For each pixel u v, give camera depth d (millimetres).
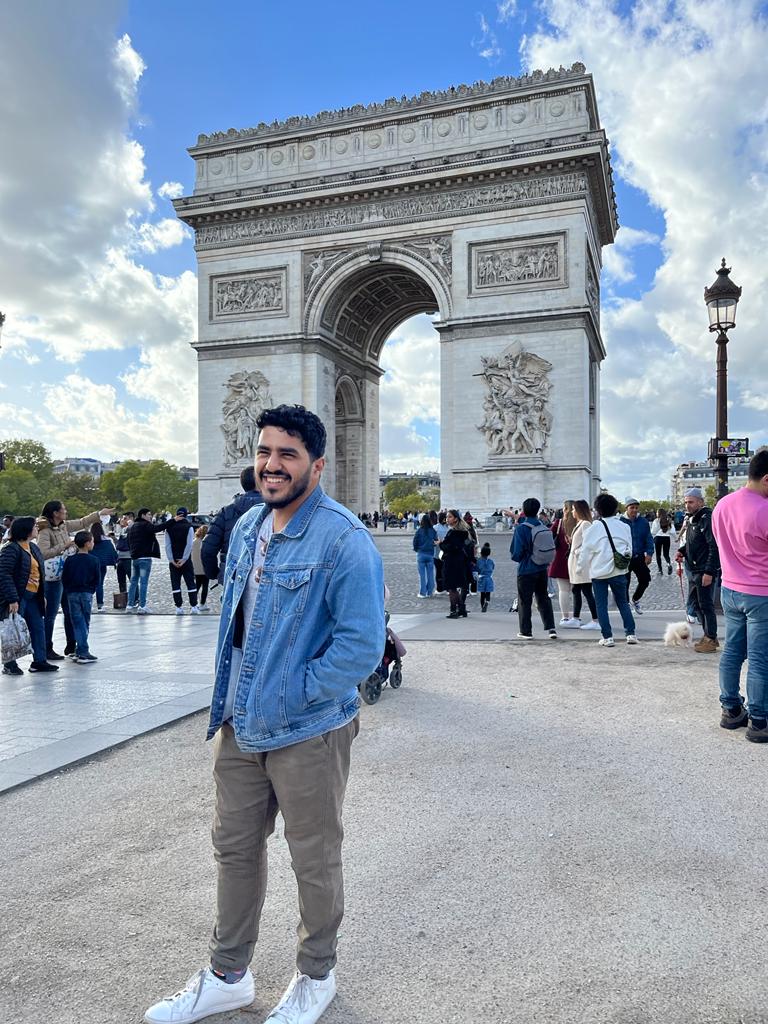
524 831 8047
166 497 199125
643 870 7109
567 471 61125
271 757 4984
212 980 5121
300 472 4957
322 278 69438
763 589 10836
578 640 20266
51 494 193375
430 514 32938
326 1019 5055
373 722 12461
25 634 17062
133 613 30078
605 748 10828
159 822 8641
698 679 15195
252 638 4988
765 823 8125
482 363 63625
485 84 64938
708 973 5484
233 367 71562
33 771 10289
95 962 5805
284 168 71188
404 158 67375
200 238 73250
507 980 5453
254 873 5191
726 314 24172
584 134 60188
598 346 71562
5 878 7277
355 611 4848
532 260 62938
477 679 15633
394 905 6562
